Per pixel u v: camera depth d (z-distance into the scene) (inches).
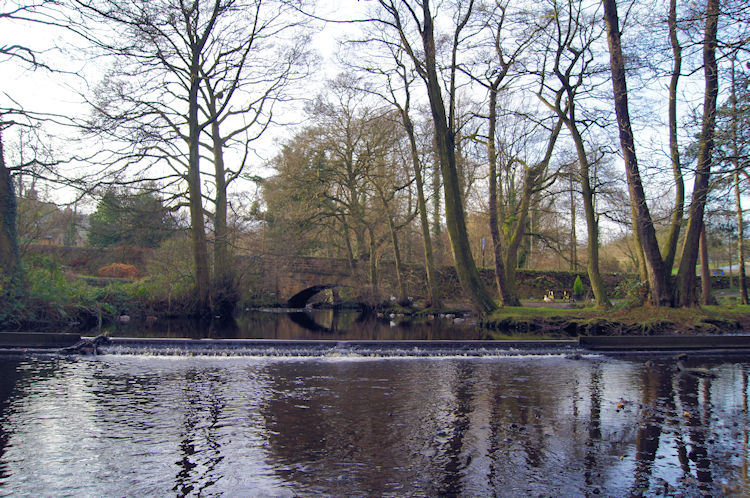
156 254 1049.5
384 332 829.8
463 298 1427.2
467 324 991.0
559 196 1229.1
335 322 1058.1
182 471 231.6
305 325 956.6
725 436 289.9
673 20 390.3
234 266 1086.4
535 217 1598.2
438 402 356.5
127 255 1055.0
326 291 1621.6
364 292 1330.0
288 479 224.7
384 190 1264.8
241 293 1106.1
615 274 1718.8
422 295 1418.6
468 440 277.6
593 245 909.8
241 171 1043.3
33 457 245.6
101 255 1047.6
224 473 229.8
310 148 1185.4
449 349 573.0
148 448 259.1
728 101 383.6
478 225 2032.5
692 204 426.3
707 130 390.0
